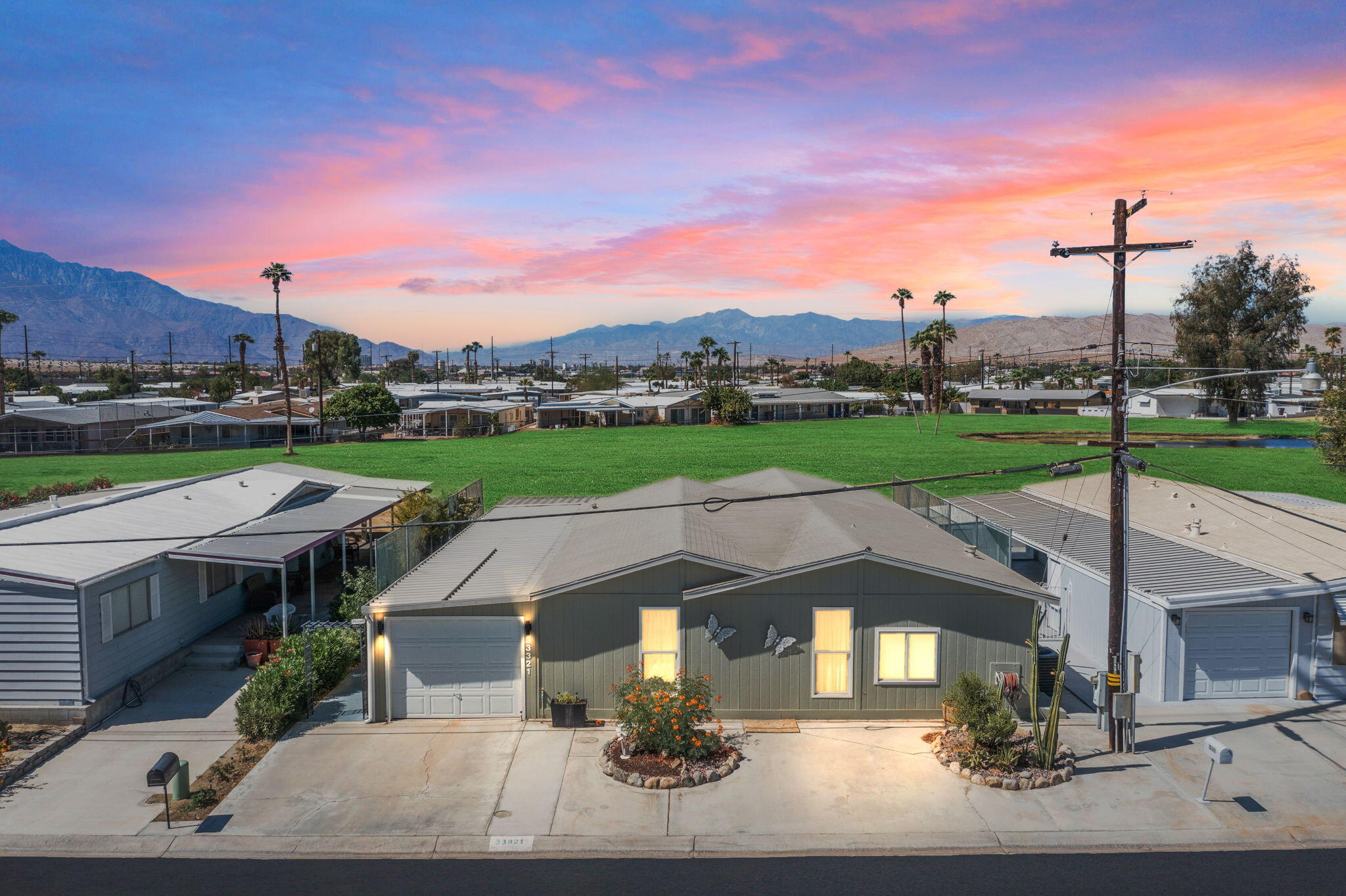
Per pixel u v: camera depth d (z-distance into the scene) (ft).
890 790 49.93
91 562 63.98
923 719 60.13
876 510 87.81
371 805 48.37
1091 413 457.68
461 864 42.47
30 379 522.06
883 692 60.18
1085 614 75.97
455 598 61.31
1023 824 46.03
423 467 228.22
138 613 67.26
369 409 319.06
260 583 90.12
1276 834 45.06
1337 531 80.48
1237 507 94.38
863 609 59.57
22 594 59.00
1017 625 60.03
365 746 56.75
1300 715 61.52
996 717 52.21
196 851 43.68
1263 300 352.28
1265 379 352.69
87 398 437.17
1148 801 48.65
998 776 50.55
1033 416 451.94
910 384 499.51
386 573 70.08
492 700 61.77
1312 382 149.28
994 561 70.59
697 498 86.48
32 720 59.52
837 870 41.73
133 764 53.93
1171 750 55.36
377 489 116.98
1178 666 64.18
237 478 109.50
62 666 59.57
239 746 56.85
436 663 61.67
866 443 295.89
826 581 59.36
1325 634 64.44
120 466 227.81
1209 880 40.60
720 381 654.53
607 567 60.44
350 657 70.28
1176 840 44.47
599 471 218.59
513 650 61.41
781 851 43.57
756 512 80.18
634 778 50.67
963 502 111.96
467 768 53.16
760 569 59.47
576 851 43.60
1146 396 424.87
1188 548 77.82
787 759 54.08
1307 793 49.57
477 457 255.50
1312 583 63.46
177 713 62.64
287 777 52.01
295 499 104.94
